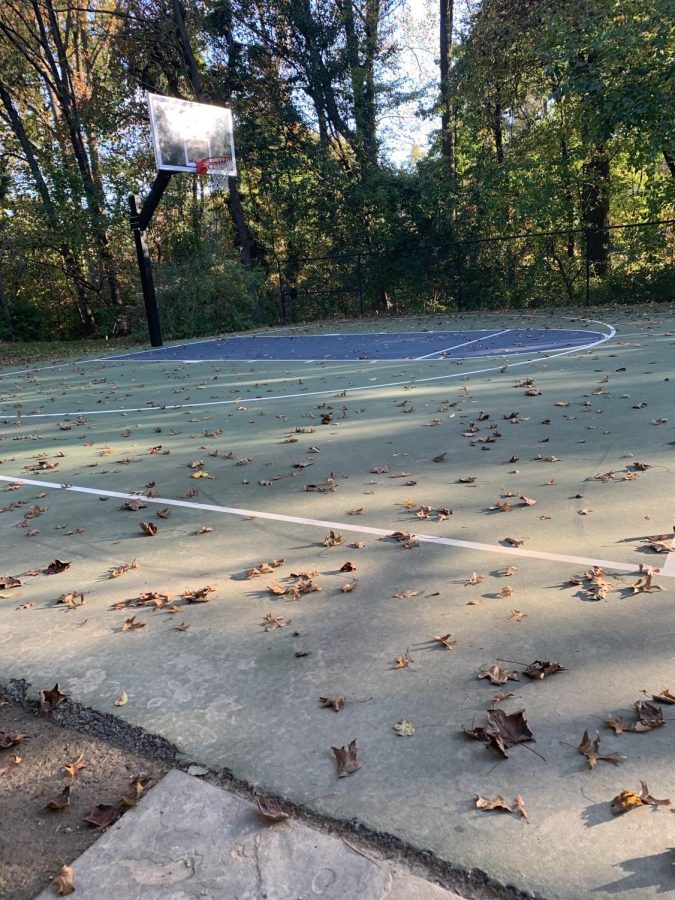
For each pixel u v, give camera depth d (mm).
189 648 2924
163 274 22234
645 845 1741
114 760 2240
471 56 21516
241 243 26719
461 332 16719
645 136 17266
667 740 2125
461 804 1929
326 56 25156
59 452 7191
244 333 21703
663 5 15648
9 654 2986
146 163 26641
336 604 3219
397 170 25016
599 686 2422
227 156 19016
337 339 17594
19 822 1992
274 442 6793
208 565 3826
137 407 9797
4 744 2346
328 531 4207
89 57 27938
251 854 1801
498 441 6023
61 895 1714
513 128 23047
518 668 2566
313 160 25500
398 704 2416
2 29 25078
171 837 1879
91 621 3244
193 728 2369
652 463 4973
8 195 24875
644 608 2943
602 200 20594
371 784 2033
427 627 2934
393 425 7086
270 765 2148
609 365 9781
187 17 25328
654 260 19281
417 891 1655
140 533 4461
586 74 17328
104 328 25656
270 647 2881
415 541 3910
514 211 21734
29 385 13453
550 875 1674
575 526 3932
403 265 23547
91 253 25172
